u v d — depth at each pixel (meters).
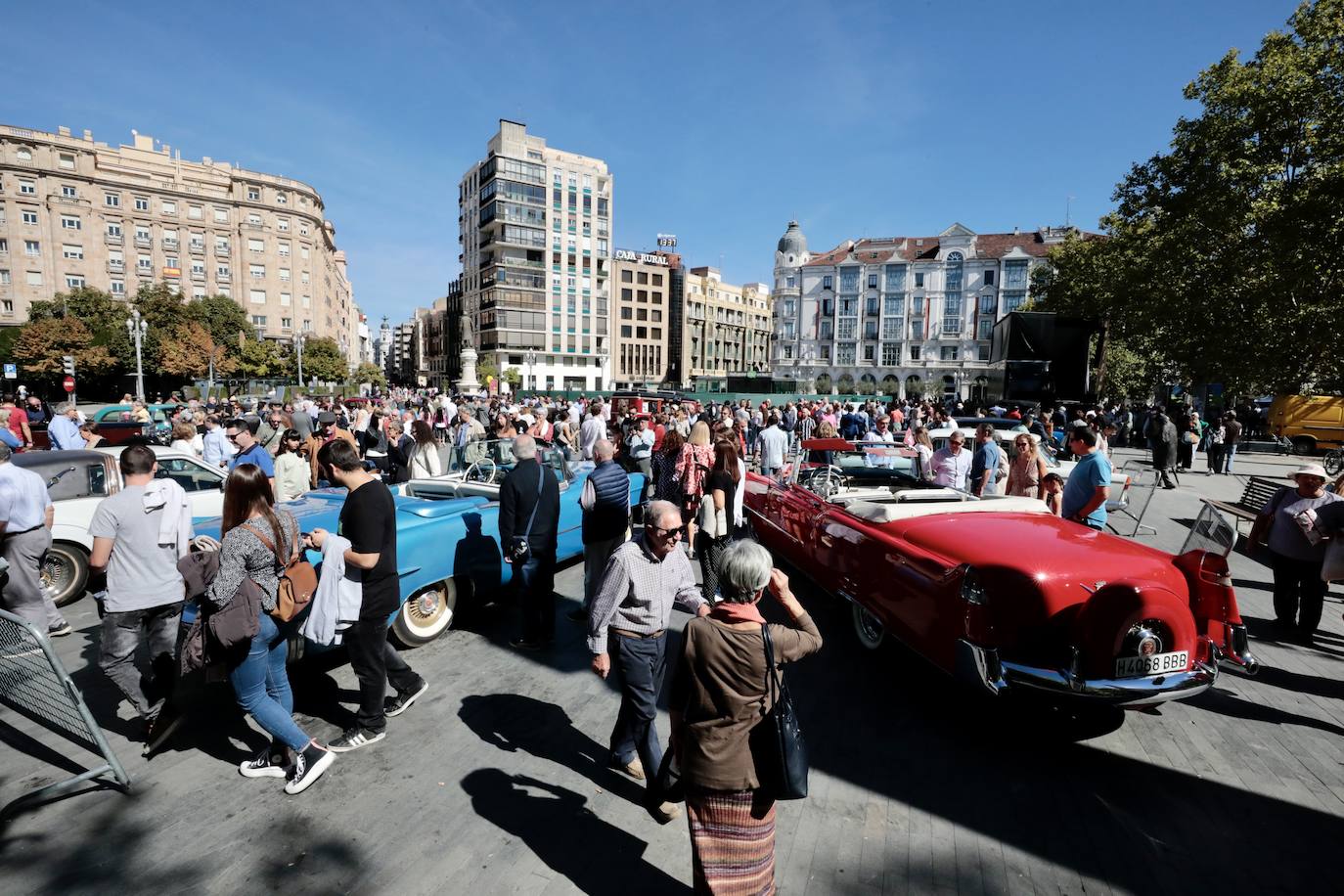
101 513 3.48
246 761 3.39
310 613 3.28
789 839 2.83
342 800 3.08
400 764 3.38
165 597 3.65
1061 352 19.55
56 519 5.70
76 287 57.38
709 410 21.66
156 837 2.81
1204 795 3.14
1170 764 3.41
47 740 3.62
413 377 152.62
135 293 59.50
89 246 57.62
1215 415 28.75
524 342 75.00
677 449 5.75
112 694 4.16
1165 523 9.66
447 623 5.14
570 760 3.45
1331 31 20.19
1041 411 17.78
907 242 81.31
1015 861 2.71
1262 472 16.42
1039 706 4.04
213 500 6.70
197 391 39.84
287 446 7.55
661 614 3.02
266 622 3.05
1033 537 3.86
